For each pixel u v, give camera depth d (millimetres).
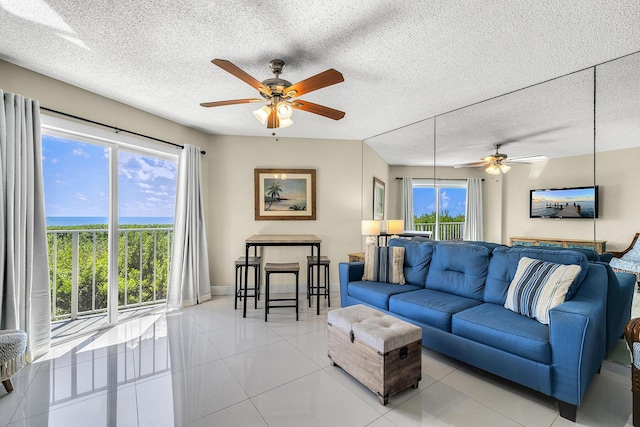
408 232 3902
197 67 2322
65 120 2570
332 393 1844
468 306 2301
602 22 1722
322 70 2336
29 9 1662
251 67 2305
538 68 2287
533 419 1604
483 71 2338
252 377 2023
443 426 1550
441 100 2936
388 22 1748
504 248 2537
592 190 2514
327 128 3922
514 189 3008
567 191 2658
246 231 4293
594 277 1973
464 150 3344
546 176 2787
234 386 1910
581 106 2543
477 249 2633
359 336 1902
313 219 4410
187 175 3688
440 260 2867
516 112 2938
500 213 3105
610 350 2264
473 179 3299
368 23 1760
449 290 2701
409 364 1839
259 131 4090
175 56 2162
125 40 1969
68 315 3074
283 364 2207
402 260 3141
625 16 1659
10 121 2100
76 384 1923
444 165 3523
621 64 2178
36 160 2287
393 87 2641
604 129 2428
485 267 2545
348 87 2643
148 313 3373
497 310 2170
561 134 2674
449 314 2162
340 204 4500
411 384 1857
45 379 1981
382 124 3715
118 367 2145
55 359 2260
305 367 2166
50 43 2004
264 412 1654
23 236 2176
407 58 2152
